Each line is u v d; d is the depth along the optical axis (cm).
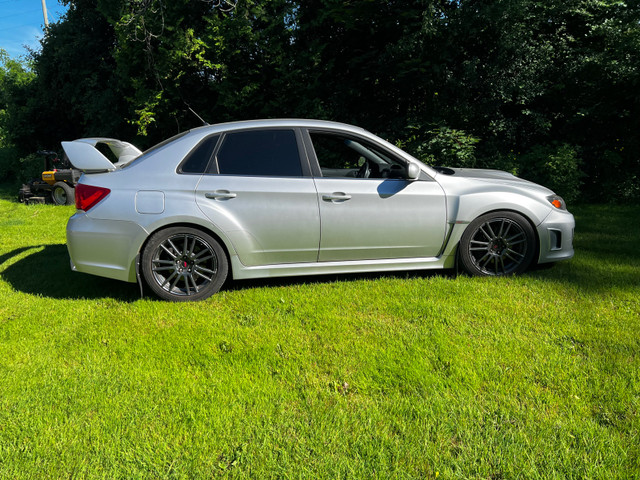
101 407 244
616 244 578
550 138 1081
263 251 407
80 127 1948
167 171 395
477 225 436
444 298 393
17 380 272
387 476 192
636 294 395
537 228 442
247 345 315
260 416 235
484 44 1032
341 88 1093
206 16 1086
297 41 1107
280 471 196
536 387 256
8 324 355
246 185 398
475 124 1055
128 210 385
